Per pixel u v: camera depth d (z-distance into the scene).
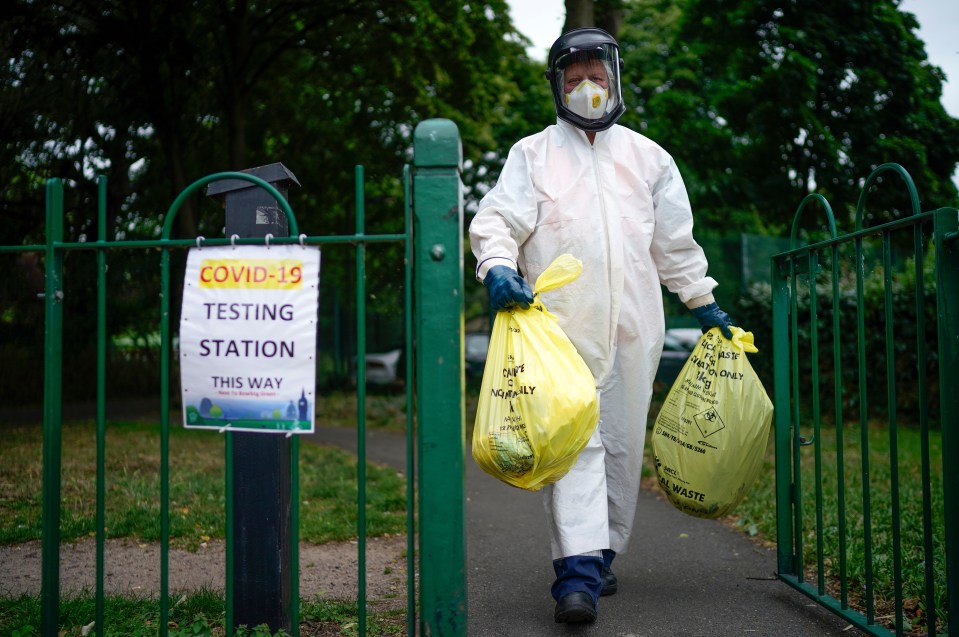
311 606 2.85
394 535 4.13
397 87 11.88
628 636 2.64
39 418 10.35
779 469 3.14
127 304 12.48
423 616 1.97
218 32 11.01
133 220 12.55
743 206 14.06
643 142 2.94
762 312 8.98
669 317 11.54
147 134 11.73
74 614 2.70
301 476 5.88
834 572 3.18
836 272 2.66
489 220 2.73
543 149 2.84
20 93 9.47
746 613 2.84
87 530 4.05
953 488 2.10
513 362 2.42
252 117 12.59
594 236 2.76
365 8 10.78
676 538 4.04
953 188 13.02
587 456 2.72
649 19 17.61
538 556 3.72
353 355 14.80
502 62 13.11
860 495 4.70
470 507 4.95
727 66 13.47
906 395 8.62
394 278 13.87
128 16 9.80
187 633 2.32
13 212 10.59
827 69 12.42
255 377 2.08
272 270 2.09
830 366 8.76
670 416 2.98
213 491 5.02
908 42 12.80
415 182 1.98
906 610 2.74
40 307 11.11
